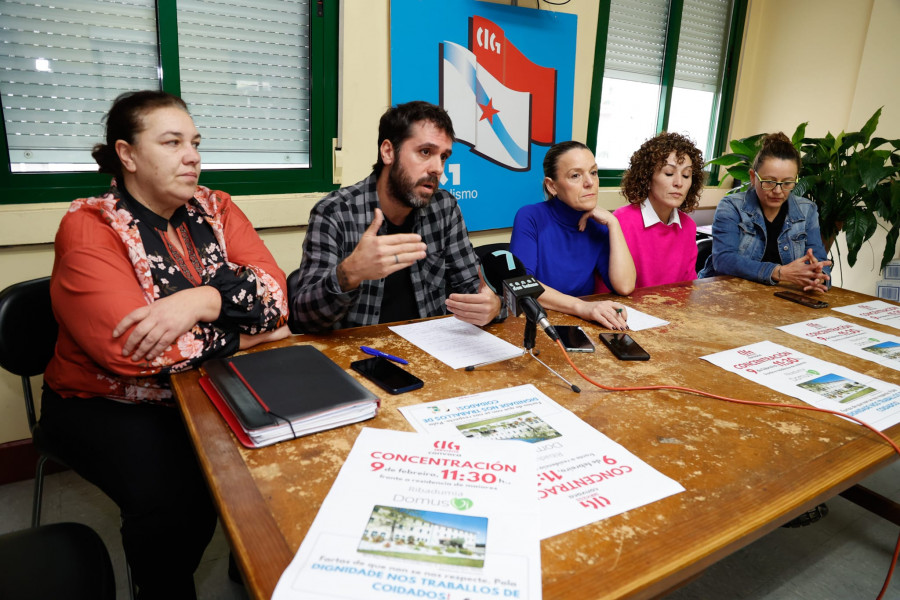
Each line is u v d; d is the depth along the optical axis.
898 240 3.18
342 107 2.41
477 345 1.24
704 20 3.57
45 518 1.76
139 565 1.18
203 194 1.44
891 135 3.17
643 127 3.55
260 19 2.25
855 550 1.71
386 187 1.57
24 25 1.87
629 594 0.54
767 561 1.66
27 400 1.39
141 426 1.23
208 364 1.03
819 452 0.83
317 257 1.45
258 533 0.61
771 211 2.26
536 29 2.79
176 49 2.10
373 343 1.24
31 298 1.36
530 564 0.56
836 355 1.26
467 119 2.69
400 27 2.42
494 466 0.74
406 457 0.76
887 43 3.10
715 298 1.74
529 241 1.91
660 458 0.79
